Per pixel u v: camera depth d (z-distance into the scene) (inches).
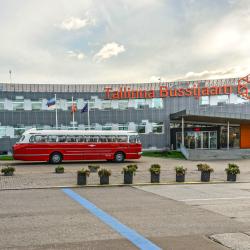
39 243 275.6
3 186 626.8
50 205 441.1
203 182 695.1
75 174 826.2
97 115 2000.5
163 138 2025.1
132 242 277.7
